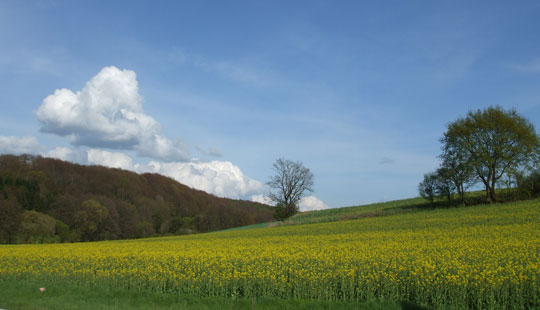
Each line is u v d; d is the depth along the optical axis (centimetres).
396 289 1324
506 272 1365
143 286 1559
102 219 7725
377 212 5541
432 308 1193
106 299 1385
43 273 1791
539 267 1385
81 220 7375
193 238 4447
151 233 8944
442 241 2405
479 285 1238
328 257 1836
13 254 2391
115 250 2597
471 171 5238
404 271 1466
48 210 7588
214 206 11862
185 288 1488
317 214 6919
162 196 11106
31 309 1193
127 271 1691
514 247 1973
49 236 6625
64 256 2209
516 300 1176
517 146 5041
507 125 5044
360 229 3734
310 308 1234
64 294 1477
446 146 5475
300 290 1373
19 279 1791
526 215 3462
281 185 7312
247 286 1410
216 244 3078
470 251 1900
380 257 1798
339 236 3209
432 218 4044
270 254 2067
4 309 1191
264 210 12794
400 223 3906
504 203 4844
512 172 5019
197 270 1678
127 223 8469
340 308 1223
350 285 1337
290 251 2241
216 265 1775
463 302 1202
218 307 1263
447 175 5388
